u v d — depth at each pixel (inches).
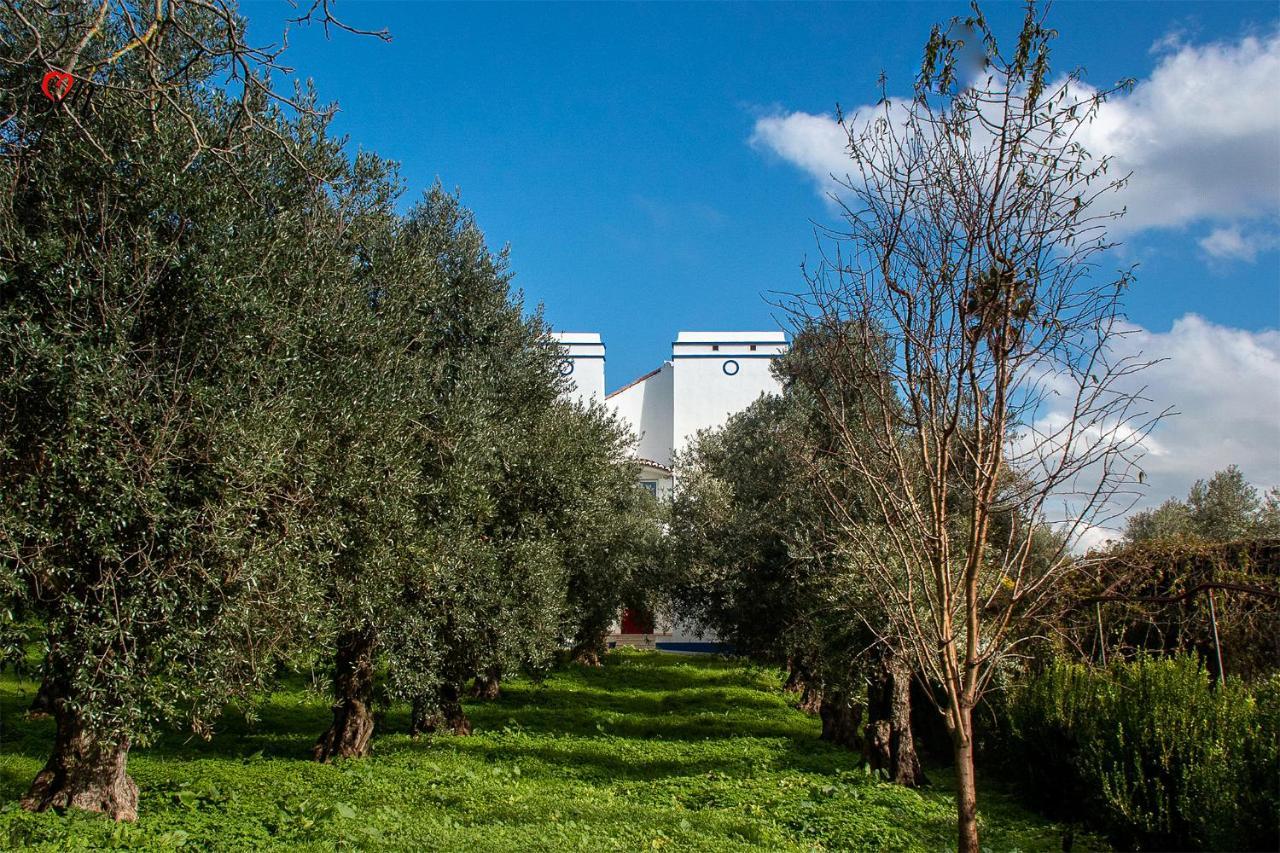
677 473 1040.8
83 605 304.2
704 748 684.7
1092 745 483.2
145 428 323.9
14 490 309.6
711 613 866.8
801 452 465.4
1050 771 534.9
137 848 325.1
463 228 623.8
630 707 930.1
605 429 886.4
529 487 644.7
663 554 956.0
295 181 408.8
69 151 336.8
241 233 366.0
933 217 282.4
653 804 482.0
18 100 329.1
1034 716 558.3
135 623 312.2
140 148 340.5
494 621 593.0
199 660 327.0
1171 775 436.1
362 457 418.0
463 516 533.0
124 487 303.1
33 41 321.1
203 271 343.0
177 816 380.2
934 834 445.1
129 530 317.1
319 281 414.0
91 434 308.8
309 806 416.2
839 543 494.3
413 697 565.6
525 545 620.7
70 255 321.1
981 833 463.5
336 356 418.0
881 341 317.4
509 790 487.5
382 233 494.6
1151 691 466.6
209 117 378.0
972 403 295.4
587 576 818.8
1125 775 456.4
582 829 398.6
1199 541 604.1
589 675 1163.3
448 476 507.8
